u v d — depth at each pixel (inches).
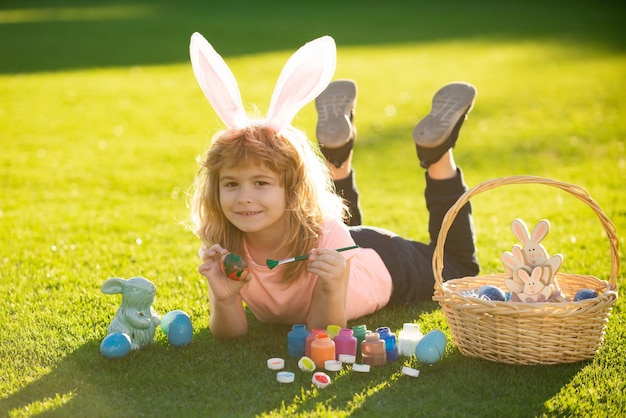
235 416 94.2
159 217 203.3
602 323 108.1
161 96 408.8
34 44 605.9
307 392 100.3
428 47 585.0
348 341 110.2
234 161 110.5
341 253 117.3
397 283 132.6
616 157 270.7
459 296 109.0
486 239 177.0
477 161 273.4
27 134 318.7
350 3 902.4
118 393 100.9
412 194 231.8
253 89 427.2
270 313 125.6
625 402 97.0
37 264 160.1
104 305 135.6
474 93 140.8
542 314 104.7
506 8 838.5
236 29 681.0
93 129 331.0
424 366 108.5
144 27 693.9
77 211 209.0
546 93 398.0
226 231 119.0
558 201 213.9
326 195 121.8
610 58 505.7
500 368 107.3
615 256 113.4
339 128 145.6
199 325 127.2
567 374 105.3
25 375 106.6
